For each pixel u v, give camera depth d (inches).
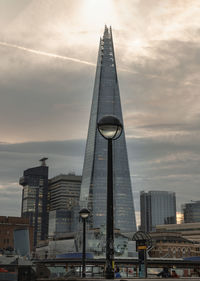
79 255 3609.7
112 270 607.5
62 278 550.6
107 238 624.7
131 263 3316.9
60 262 3336.6
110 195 647.8
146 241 1300.4
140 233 1316.4
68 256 3651.6
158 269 3592.5
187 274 3718.0
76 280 539.5
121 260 3282.5
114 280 568.4
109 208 639.8
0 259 1483.8
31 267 649.0
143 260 1288.1
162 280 665.6
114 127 677.3
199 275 2331.4
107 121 679.1
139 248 1311.5
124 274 3334.2
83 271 1238.3
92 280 547.8
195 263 3730.3
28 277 642.2
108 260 612.7
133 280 647.1
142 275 1278.3
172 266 3656.5
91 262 3284.9
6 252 2310.5
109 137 682.8
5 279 792.3
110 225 631.2
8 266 851.4
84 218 1296.8
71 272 1036.5
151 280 660.7
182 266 3700.8
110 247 617.6
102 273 2299.5
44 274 656.4
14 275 794.8
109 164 669.9
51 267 3093.0
